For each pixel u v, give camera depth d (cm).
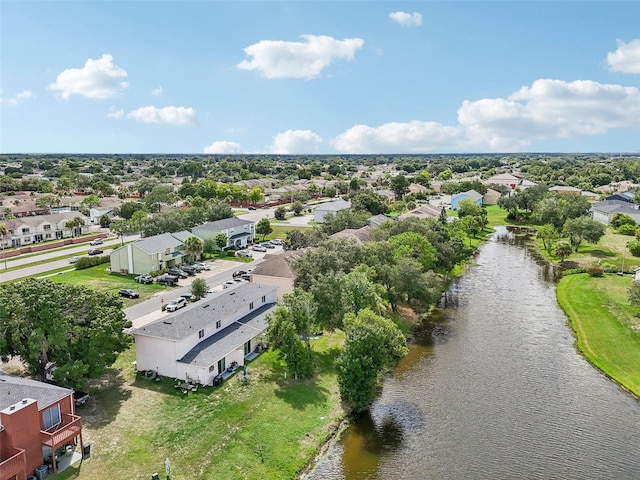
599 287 7800
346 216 10819
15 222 11738
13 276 8250
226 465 3425
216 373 4641
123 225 11638
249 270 8756
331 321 5275
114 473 3256
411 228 8575
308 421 4062
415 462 3619
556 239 11156
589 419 4228
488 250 11400
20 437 3067
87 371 4072
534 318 6762
